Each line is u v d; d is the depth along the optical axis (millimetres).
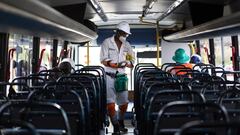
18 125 1986
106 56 6930
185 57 8555
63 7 7570
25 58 6395
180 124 2988
